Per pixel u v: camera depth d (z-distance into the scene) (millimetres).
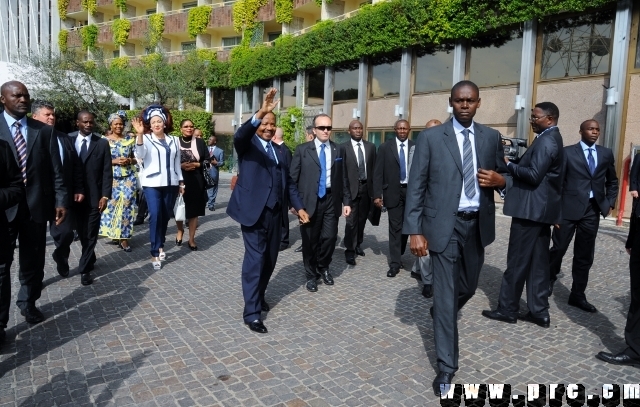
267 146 4379
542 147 4086
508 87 14312
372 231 9531
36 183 3984
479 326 4383
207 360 3557
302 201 5230
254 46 27516
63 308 4645
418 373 3428
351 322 4426
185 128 7324
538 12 12742
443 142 3289
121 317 4430
